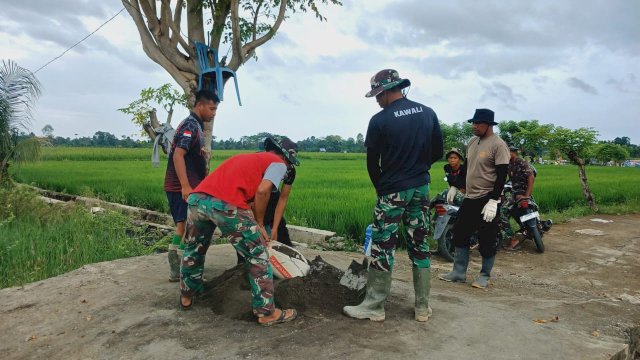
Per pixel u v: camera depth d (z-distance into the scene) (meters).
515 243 8.01
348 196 12.35
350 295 4.22
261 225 3.80
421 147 3.74
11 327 3.79
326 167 31.69
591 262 7.20
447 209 6.87
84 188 14.18
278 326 3.66
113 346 3.38
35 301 4.30
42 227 8.29
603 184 18.95
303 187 15.52
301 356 3.19
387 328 3.68
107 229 8.17
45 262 6.01
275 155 3.87
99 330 3.64
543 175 25.69
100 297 4.32
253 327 3.64
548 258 7.41
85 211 9.20
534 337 3.64
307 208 10.05
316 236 8.12
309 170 27.50
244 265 4.49
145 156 42.09
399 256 6.96
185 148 4.37
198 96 4.58
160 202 11.81
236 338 3.45
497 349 3.40
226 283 4.25
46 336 3.61
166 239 7.62
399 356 3.22
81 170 23.30
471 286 5.46
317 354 3.22
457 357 3.24
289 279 4.18
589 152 12.70
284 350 3.27
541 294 5.28
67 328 3.72
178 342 3.39
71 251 6.48
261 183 3.66
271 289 3.66
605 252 7.89
